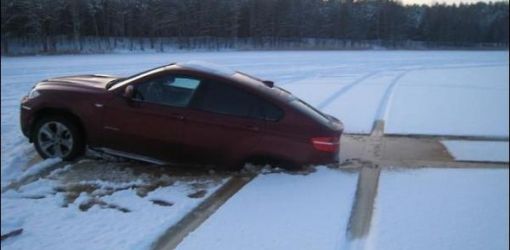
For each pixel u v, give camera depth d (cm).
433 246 405
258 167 582
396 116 1085
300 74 2075
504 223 460
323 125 582
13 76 1433
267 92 580
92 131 578
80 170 560
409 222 455
